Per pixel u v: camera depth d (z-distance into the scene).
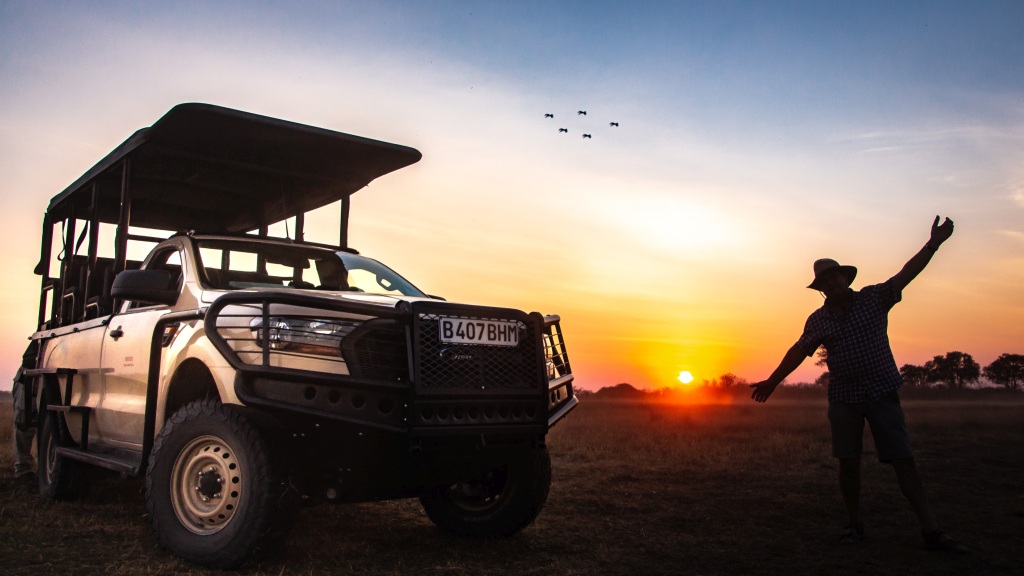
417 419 4.19
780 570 4.55
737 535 5.51
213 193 8.03
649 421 21.88
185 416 4.54
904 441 5.16
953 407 47.69
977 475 8.88
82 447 6.20
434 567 4.47
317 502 4.60
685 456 10.77
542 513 6.30
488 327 4.53
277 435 4.28
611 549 5.03
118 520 5.72
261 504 4.13
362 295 5.02
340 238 7.65
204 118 5.70
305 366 4.24
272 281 5.68
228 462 4.39
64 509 6.17
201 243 5.71
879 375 5.19
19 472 7.97
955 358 117.62
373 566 4.47
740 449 11.86
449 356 4.36
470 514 5.34
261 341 4.34
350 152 6.57
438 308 4.38
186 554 4.35
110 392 6.00
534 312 4.76
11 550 4.64
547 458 5.20
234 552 4.16
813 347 5.54
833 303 5.41
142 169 7.02
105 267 7.21
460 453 4.58
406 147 6.61
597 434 15.19
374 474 4.62
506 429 4.53
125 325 5.84
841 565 4.66
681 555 4.88
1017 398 88.31
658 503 6.81
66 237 8.16
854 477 5.36
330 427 4.23
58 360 7.16
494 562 4.65
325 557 4.64
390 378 4.23
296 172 7.08
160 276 5.25
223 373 4.42
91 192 7.73
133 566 4.29
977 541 5.36
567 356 5.36
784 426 18.64
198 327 4.82
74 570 4.19
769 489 7.63
